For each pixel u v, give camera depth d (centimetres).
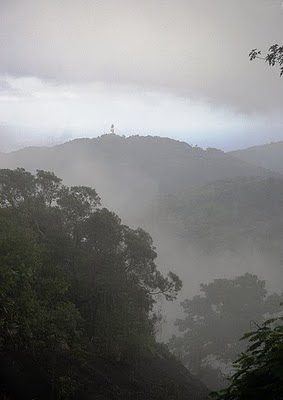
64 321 1600
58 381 1514
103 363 1994
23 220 2227
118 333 2241
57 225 2400
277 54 1173
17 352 1458
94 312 2255
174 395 2134
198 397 2373
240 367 699
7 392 1280
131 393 1866
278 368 601
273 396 591
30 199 2439
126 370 2112
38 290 1716
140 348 2342
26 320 1366
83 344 2055
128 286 2441
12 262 1327
